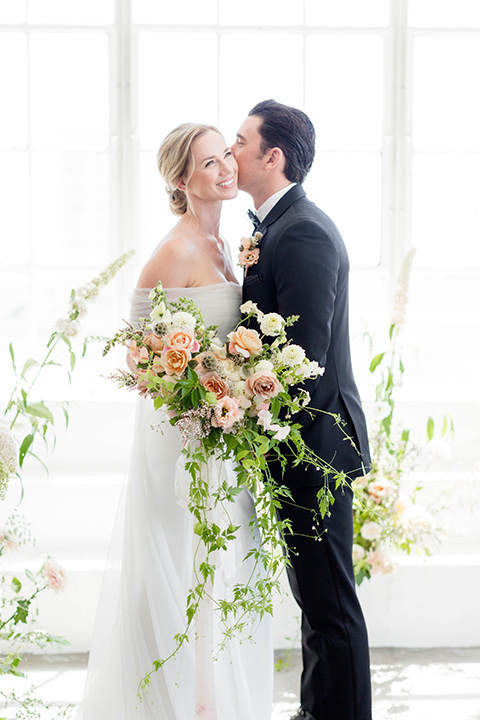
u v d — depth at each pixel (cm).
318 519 231
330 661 234
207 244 244
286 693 274
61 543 328
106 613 248
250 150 242
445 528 310
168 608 228
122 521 252
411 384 391
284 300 223
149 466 234
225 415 195
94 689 241
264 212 244
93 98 363
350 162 368
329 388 237
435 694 272
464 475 337
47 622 303
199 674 223
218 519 217
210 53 359
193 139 235
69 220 1404
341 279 241
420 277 379
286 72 362
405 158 367
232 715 230
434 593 309
